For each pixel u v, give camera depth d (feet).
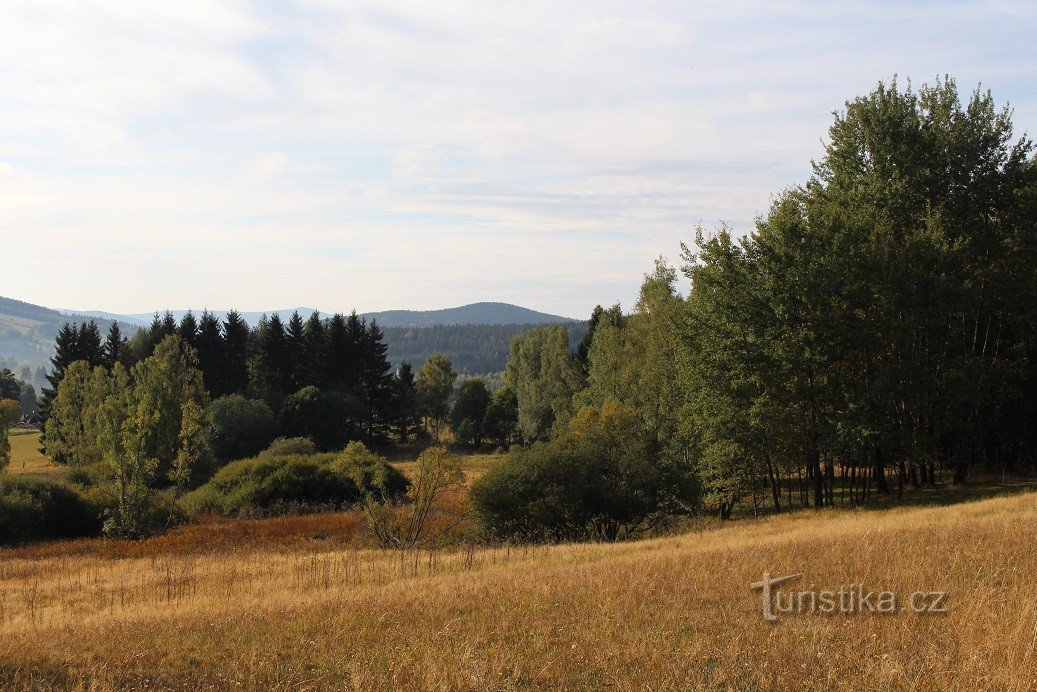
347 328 346.74
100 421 137.08
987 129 134.31
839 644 33.96
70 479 165.37
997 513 78.18
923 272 118.83
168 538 121.19
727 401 123.85
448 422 393.70
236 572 73.67
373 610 45.80
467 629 40.40
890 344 120.06
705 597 45.11
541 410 305.94
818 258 120.57
